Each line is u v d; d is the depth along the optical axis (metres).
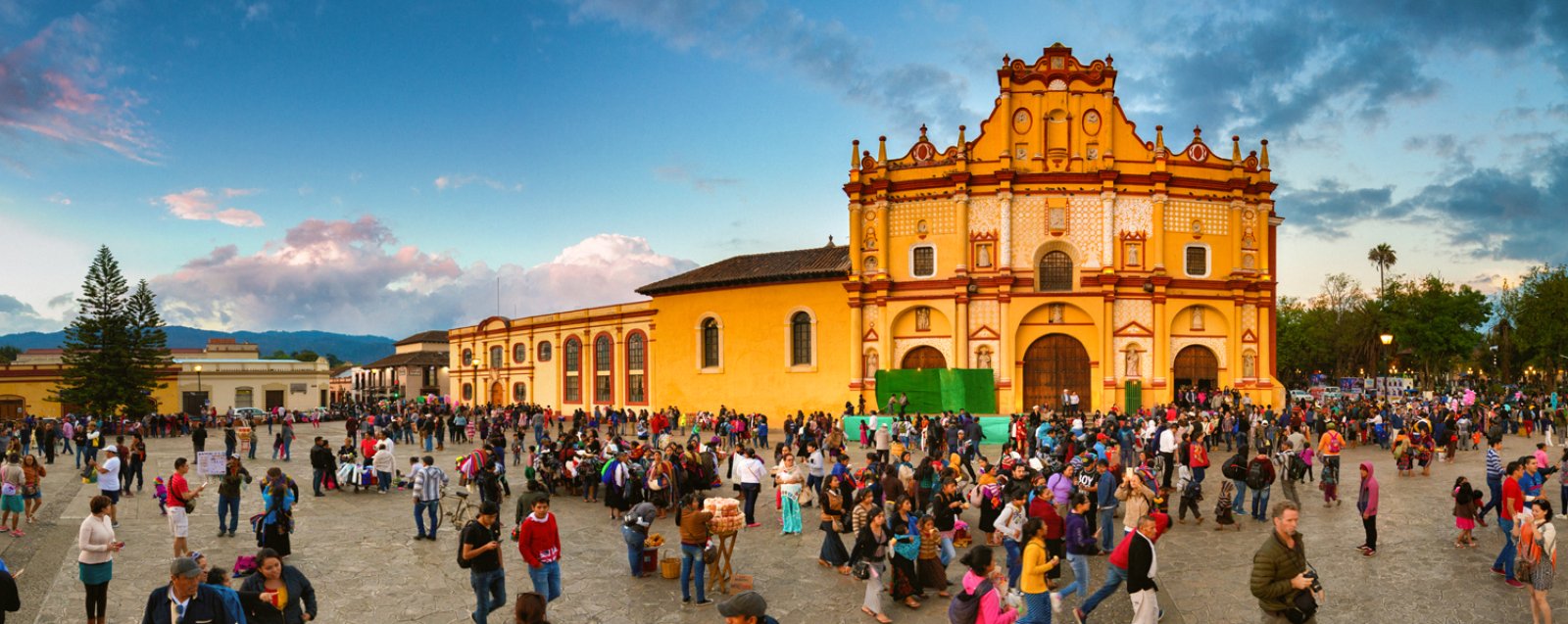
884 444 31.75
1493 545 18.42
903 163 50.62
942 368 48.03
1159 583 15.80
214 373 78.25
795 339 53.78
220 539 19.75
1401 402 46.16
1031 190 48.66
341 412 70.06
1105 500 17.38
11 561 17.48
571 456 26.55
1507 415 44.06
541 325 70.06
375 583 16.02
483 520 12.33
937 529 15.68
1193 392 46.19
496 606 12.48
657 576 16.55
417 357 97.31
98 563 12.80
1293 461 21.34
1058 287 48.84
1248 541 19.02
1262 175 49.59
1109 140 48.44
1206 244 49.16
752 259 59.66
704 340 57.78
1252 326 49.56
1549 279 74.69
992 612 10.16
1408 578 15.92
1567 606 14.09
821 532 20.53
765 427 41.44
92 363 64.06
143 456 26.41
